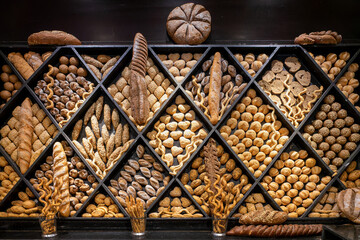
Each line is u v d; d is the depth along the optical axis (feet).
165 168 5.96
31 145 5.99
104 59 6.21
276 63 6.24
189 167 6.14
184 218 5.81
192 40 6.00
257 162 5.99
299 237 5.49
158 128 6.06
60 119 6.01
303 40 6.00
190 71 5.97
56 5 6.39
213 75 5.90
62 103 6.07
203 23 6.06
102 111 6.24
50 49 6.10
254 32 6.40
